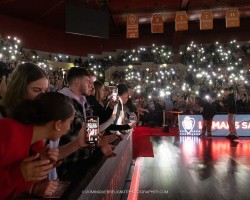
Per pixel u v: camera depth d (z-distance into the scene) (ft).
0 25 55.21
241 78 57.98
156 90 59.98
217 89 56.34
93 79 9.79
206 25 44.37
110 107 11.97
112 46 75.41
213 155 24.84
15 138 4.22
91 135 6.43
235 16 44.27
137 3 57.88
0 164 4.16
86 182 5.78
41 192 4.87
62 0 53.42
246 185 16.02
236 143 31.96
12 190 4.23
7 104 5.57
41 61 55.16
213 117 39.24
